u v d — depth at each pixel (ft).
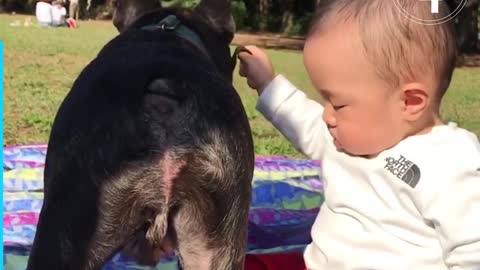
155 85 1.86
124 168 1.82
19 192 3.38
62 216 1.83
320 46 1.90
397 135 1.90
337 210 2.00
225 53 2.52
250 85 2.35
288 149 4.81
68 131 1.88
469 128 5.95
